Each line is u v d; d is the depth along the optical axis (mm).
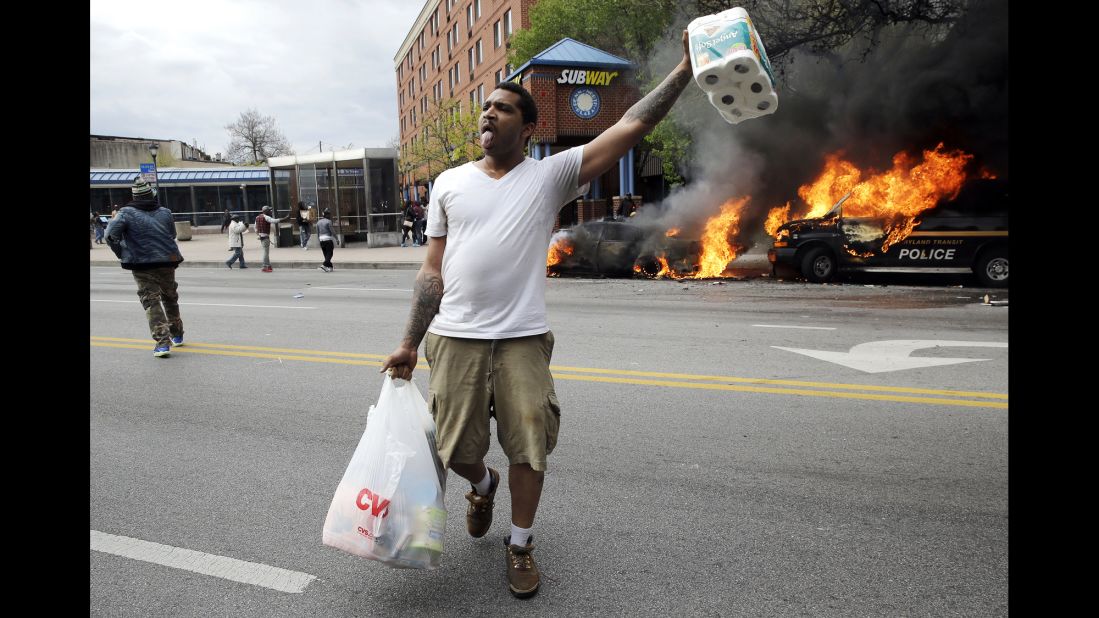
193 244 33781
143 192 7188
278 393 5828
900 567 2873
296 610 2641
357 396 5703
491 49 40656
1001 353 6840
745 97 2598
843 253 13516
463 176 2756
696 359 6844
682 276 15227
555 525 3328
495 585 2814
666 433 4617
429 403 2836
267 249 19672
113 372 6621
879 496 3566
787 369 6352
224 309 11133
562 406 5285
